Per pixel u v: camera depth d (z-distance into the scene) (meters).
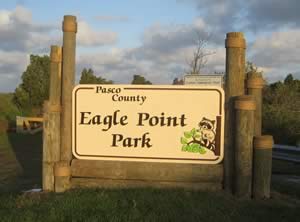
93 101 5.88
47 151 5.89
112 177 5.76
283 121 16.33
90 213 4.60
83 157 5.89
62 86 5.91
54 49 5.90
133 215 4.49
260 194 5.39
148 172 5.67
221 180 5.59
